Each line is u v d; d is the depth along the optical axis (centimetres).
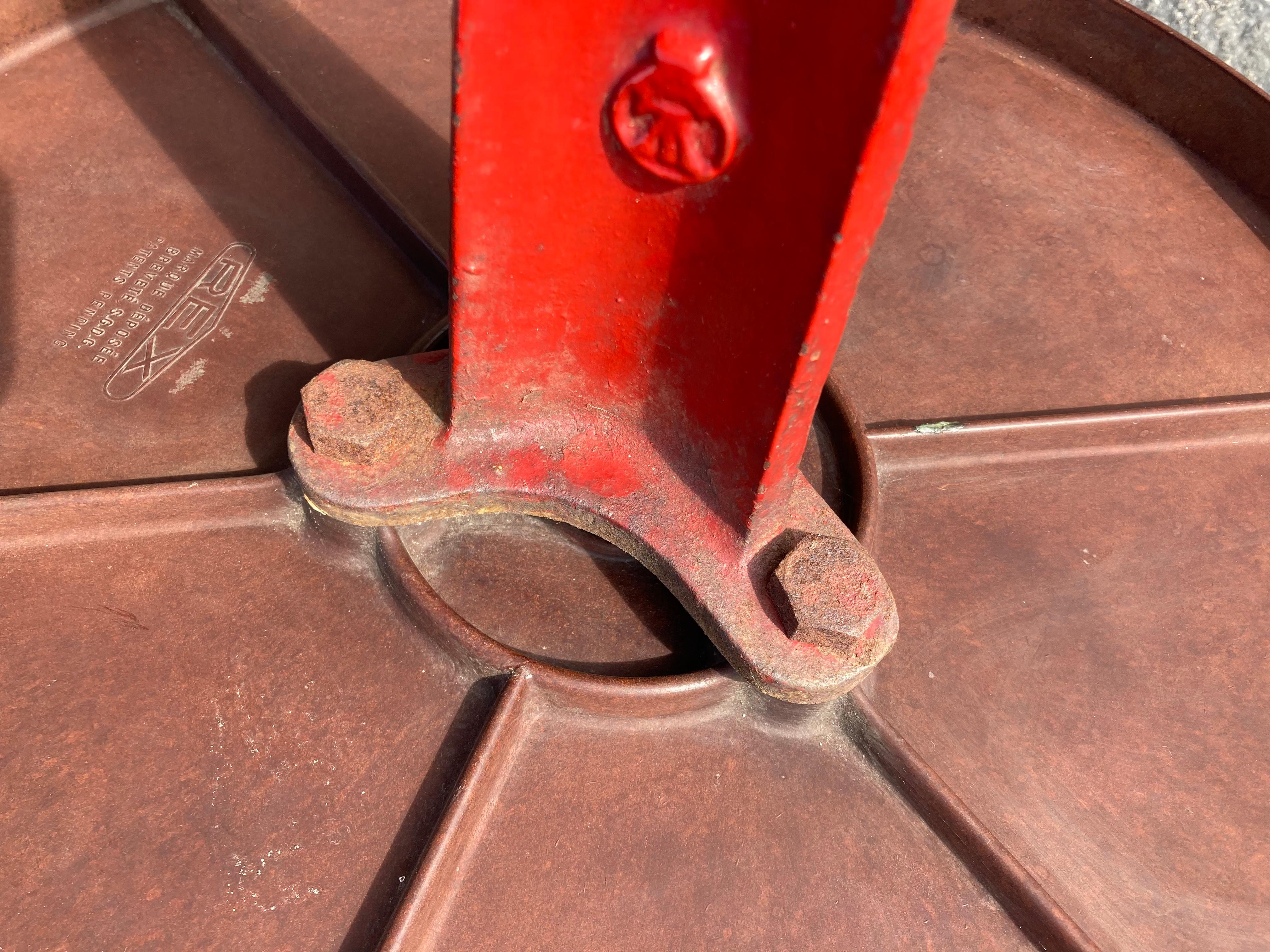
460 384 19
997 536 23
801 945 18
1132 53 32
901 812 20
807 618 18
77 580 20
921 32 12
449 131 29
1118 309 27
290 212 27
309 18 31
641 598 22
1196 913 19
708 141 15
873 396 25
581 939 18
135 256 25
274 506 21
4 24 28
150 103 28
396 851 18
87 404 22
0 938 17
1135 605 22
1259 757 21
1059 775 20
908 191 29
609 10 14
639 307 18
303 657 20
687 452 19
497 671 19
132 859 18
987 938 18
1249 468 25
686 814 19
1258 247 29
